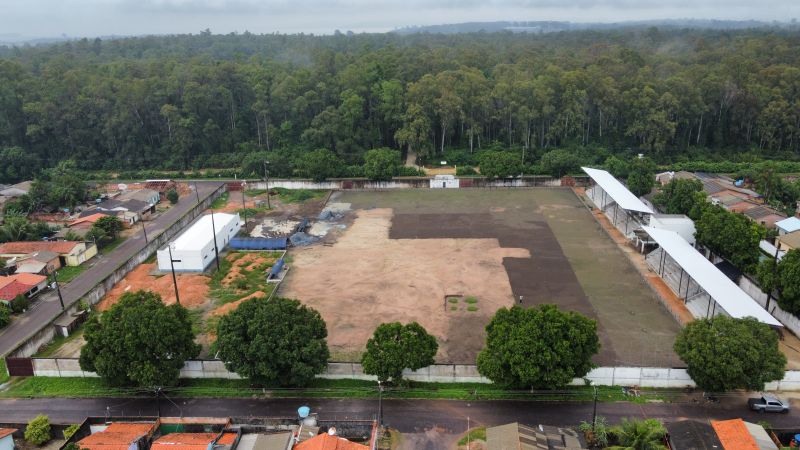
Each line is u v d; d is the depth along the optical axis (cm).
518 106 11850
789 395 4291
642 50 19538
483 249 7281
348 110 11925
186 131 11944
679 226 7031
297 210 9169
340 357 4853
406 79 13725
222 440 3841
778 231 7362
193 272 6794
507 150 11850
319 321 4541
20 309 5888
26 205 9069
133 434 3825
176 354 4384
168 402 4375
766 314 4738
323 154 10400
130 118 12119
